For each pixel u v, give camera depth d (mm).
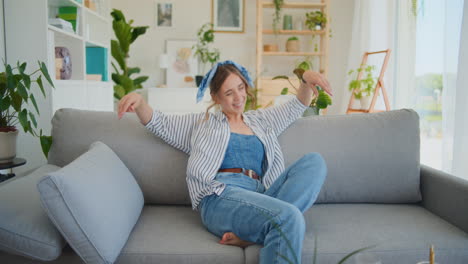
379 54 4512
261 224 1206
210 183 1421
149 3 5652
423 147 3600
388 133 1688
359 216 1504
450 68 2701
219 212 1336
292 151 1668
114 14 4797
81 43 3404
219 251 1223
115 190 1297
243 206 1274
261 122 1661
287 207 1188
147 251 1208
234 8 5695
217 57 5539
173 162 1632
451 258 1247
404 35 3963
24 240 1158
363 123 1719
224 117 1597
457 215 1441
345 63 5695
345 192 1649
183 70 5715
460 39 2498
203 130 1564
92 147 1518
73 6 3326
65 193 1103
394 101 4266
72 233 1118
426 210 1612
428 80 3533
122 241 1200
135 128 1679
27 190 1337
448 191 1499
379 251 1223
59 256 1216
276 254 1122
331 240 1275
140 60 5738
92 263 1138
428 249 1239
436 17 3385
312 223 1431
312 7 5324
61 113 1695
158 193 1628
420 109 3654
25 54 2590
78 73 3432
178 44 5695
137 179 1619
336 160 1651
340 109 5742
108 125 1671
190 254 1206
